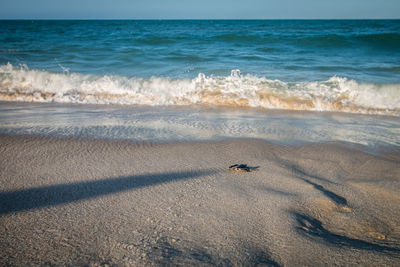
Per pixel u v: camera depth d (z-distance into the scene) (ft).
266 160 11.27
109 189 8.54
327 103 21.01
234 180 9.37
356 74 29.22
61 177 9.32
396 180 9.64
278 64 35.04
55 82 25.43
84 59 37.96
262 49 49.34
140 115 18.28
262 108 20.68
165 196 8.15
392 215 7.54
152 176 9.55
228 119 17.54
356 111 19.84
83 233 6.29
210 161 11.04
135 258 5.44
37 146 12.19
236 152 12.06
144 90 23.95
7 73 26.81
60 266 5.23
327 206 7.87
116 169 10.07
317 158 11.59
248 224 6.79
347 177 9.95
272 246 5.97
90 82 25.45
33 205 7.52
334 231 6.78
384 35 54.80
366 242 6.30
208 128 15.52
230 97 22.34
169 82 25.14
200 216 7.10
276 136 14.32
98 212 7.22
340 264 5.39
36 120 16.56
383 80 26.18
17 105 20.66
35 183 8.85
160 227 6.58
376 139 14.08
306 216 7.32
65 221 6.79
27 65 32.96
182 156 11.50
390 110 19.81
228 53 44.21
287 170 10.37
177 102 22.02
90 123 16.10
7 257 5.46
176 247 5.82
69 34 86.48
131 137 13.75
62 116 17.65
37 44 54.44
